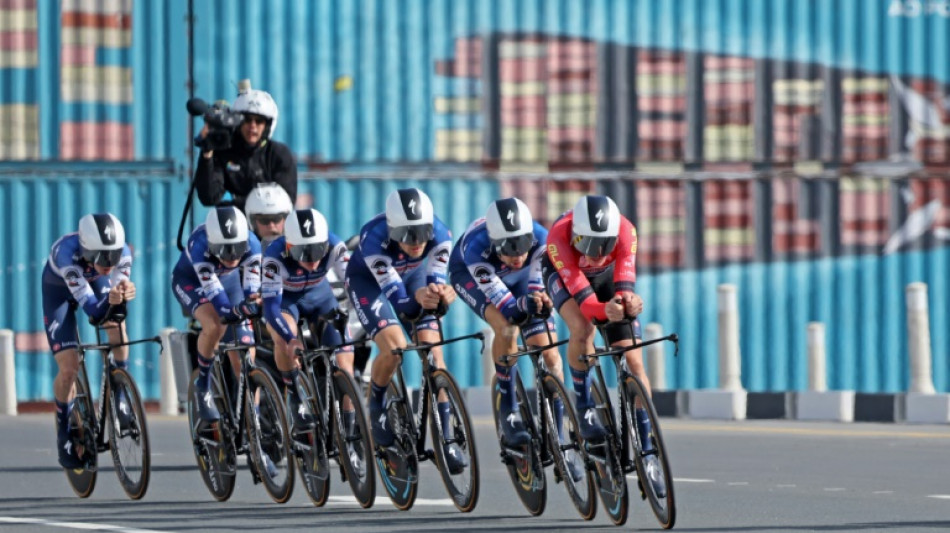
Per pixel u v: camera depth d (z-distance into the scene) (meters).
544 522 24.91
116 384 28.86
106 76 53.19
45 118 53.00
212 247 28.92
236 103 35.41
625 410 23.62
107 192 53.22
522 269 27.53
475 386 53.88
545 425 25.34
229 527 24.33
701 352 55.03
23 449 38.31
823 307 55.38
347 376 26.75
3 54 52.94
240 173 35.62
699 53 55.31
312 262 27.62
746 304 55.28
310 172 53.91
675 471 32.72
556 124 54.91
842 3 55.66
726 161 55.38
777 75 55.50
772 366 55.09
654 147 55.16
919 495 28.45
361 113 54.19
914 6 55.91
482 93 54.66
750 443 38.91
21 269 53.06
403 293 26.34
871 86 55.81
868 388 55.47
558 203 54.94
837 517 25.38
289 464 27.34
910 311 48.31
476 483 25.61
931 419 45.19
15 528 24.41
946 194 55.62
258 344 29.61
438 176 54.47
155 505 27.78
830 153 55.62
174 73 53.28
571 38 54.88
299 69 53.78
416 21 54.38
